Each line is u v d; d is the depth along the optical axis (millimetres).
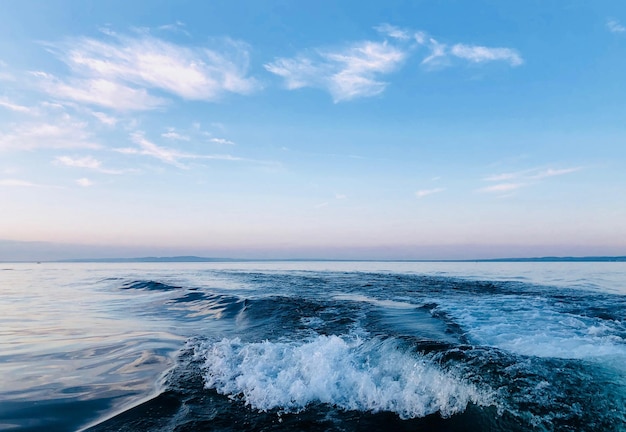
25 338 8258
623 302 12961
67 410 4359
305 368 5539
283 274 33750
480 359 5230
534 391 4387
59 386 5141
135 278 29703
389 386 4898
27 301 15938
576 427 3760
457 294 15625
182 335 8453
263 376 5406
